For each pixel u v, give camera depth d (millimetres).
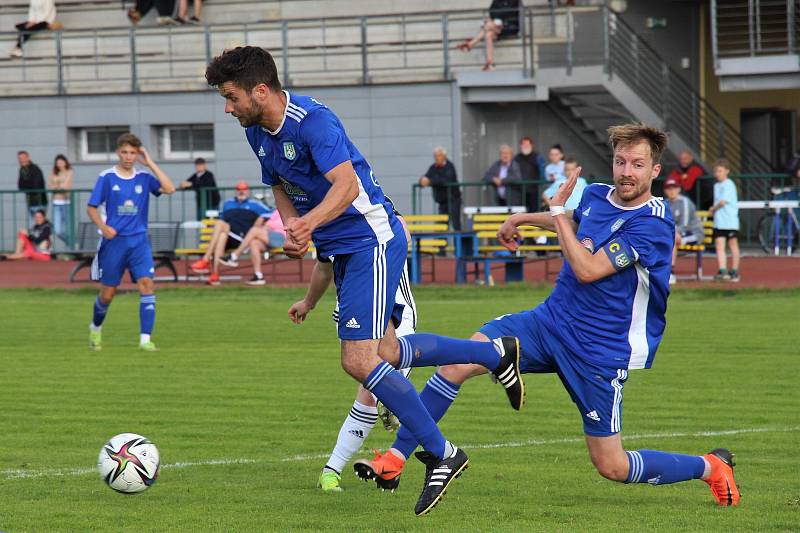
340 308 16219
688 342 34750
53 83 79125
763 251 64750
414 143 71938
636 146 15711
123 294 52562
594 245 15961
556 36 71250
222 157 74812
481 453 20516
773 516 16047
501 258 51688
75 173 76938
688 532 15188
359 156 16328
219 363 31906
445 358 16125
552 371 16719
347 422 17891
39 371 30672
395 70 74812
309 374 29875
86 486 18203
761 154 78250
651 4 76562
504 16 71812
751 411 24188
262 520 16000
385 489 17656
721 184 52125
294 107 15680
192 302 48750
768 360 31234
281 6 79812
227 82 15492
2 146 77875
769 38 73312
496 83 70375
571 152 74625
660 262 15883
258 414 24422
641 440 21328
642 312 16094
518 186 60094
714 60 68438
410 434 17219
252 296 50438
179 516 16234
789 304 44656
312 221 15164
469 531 15320
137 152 34094
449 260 66500
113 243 34125
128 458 16875
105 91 76188
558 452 20562
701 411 24266
